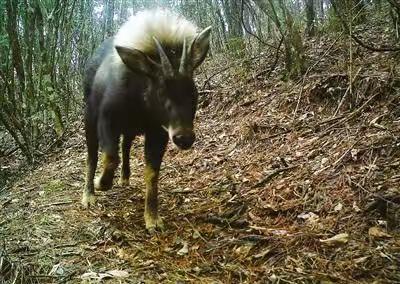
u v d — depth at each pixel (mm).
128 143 2211
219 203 1913
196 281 1368
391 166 1727
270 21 3674
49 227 1818
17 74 3320
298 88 2689
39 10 3402
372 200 1575
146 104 1664
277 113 2617
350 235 1461
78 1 4695
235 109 2932
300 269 1351
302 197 1763
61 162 2955
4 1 3248
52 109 3475
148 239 1686
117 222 1827
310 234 1504
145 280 1391
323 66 2791
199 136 2820
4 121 3098
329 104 2443
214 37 5152
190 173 2359
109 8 5539
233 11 4141
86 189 2064
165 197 2064
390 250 1353
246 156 2342
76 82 4859
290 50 2883
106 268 1482
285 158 2125
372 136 1961
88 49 4793
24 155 3270
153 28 1698
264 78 3105
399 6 2387
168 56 1652
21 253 1608
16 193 2398
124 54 1574
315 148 2107
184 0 6039
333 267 1337
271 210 1730
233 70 3621
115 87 1726
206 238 1640
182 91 1547
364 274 1282
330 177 1804
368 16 3510
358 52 2723
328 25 3443
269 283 1313
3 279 1459
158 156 1792
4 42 3281
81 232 1751
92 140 2035
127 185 2289
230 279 1364
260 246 1521
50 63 3543
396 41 2648
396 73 2293
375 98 2225
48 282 1415
